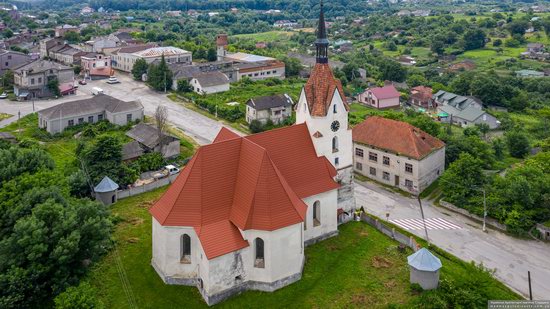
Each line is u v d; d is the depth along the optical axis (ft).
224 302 184.14
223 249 181.37
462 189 277.85
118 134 392.88
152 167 321.73
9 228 189.16
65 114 403.34
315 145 230.89
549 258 228.63
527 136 432.66
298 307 182.09
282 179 199.11
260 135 216.95
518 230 247.70
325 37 227.81
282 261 191.01
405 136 311.06
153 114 462.60
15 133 389.60
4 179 214.90
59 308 159.63
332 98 229.86
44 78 518.78
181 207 189.16
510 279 211.41
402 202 290.97
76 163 294.05
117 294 187.52
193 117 464.65
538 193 256.11
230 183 196.95
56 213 182.70
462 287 189.57
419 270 188.65
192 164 192.03
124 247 220.43
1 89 539.70
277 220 186.39
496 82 614.75
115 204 267.59
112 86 584.81
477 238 246.68
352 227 245.24
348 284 196.03
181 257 193.26
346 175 248.52
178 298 185.88
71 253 175.83
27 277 168.14
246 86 597.52
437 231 253.44
